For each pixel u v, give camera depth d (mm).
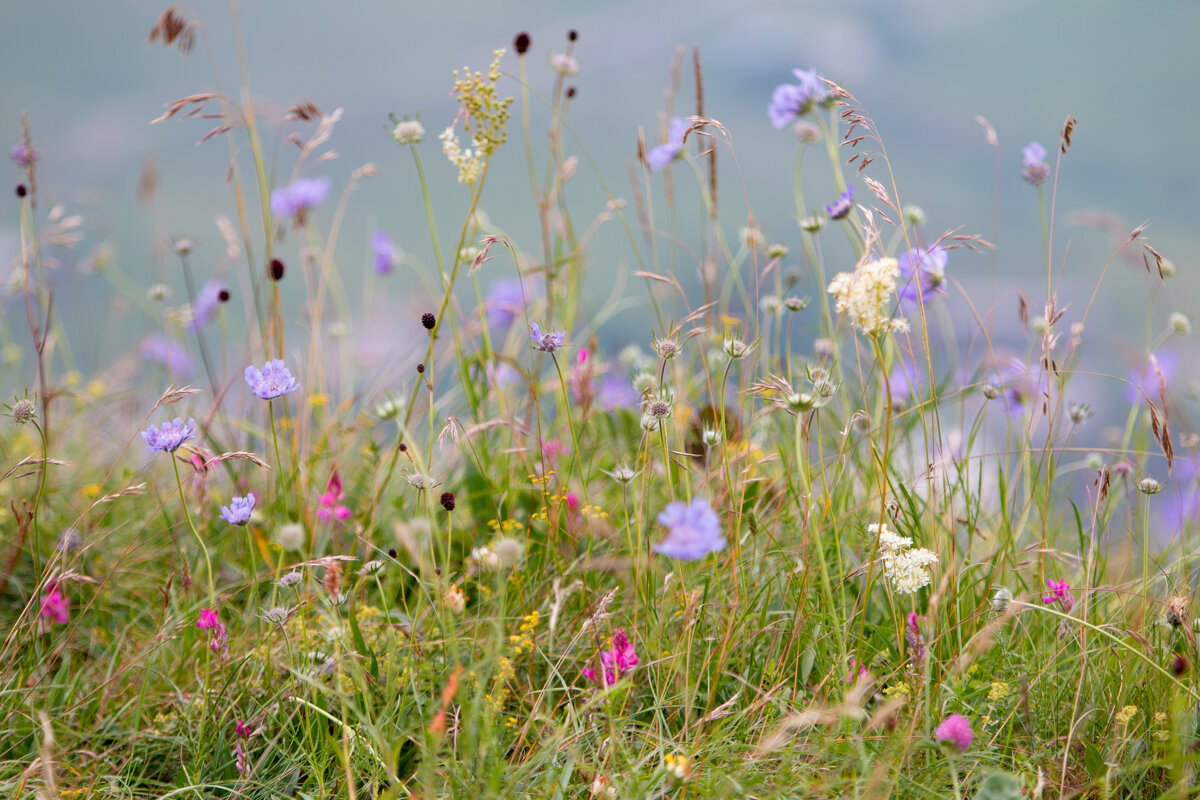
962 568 3316
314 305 3705
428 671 3234
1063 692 3203
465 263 3482
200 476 3453
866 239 3211
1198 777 3119
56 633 3359
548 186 3623
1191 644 3182
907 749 3109
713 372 3549
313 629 3312
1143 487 3260
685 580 3303
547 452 3471
